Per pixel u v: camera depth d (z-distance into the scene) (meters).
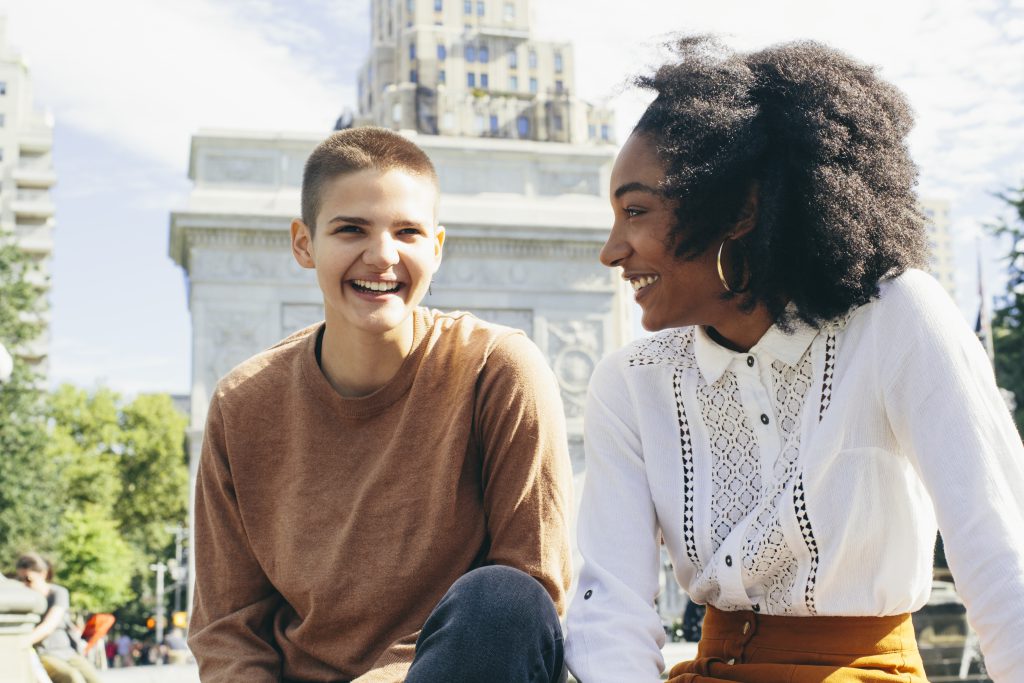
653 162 2.06
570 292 26.20
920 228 2.06
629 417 2.32
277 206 25.33
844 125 2.01
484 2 84.44
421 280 2.58
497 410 2.50
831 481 1.98
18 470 30.00
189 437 23.83
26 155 94.38
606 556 2.22
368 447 2.60
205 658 2.57
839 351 2.04
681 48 2.15
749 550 2.04
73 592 48.44
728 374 2.15
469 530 2.53
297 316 24.77
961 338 1.92
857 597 1.97
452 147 27.14
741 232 2.04
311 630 2.53
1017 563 1.71
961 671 5.78
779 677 1.97
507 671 1.78
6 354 3.93
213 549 2.71
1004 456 1.83
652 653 2.06
